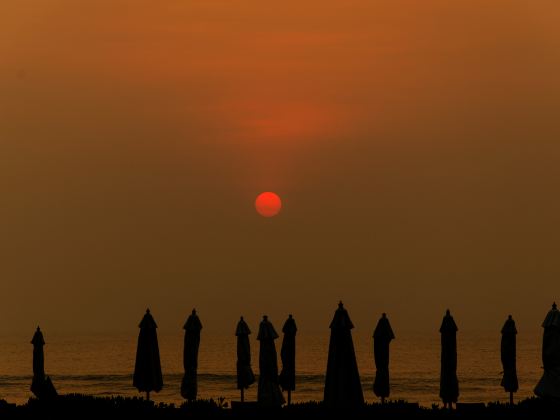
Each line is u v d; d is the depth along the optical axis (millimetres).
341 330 111188
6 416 124875
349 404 109438
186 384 136625
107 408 129500
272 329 132000
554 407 127000
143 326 135250
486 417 119938
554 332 118812
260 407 129000
